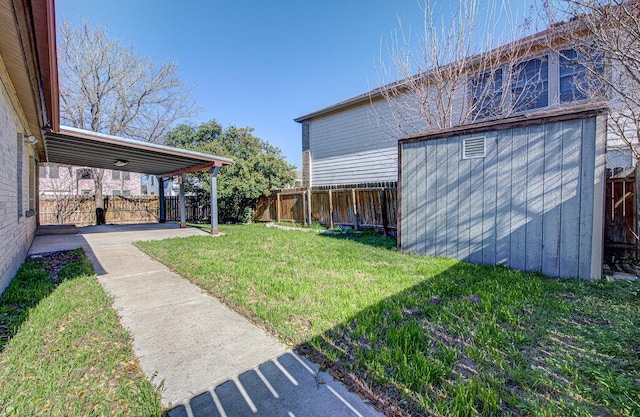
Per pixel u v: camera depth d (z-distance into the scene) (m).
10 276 4.18
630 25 4.00
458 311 2.98
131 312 3.23
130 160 10.06
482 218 4.82
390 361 2.15
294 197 12.27
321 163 13.21
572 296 3.34
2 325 2.82
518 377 1.95
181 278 4.56
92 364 2.22
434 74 7.84
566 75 6.73
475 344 2.38
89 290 3.84
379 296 3.47
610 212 4.53
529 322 2.72
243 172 12.75
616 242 4.41
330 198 10.70
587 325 2.64
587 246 3.85
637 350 2.21
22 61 3.42
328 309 3.14
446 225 5.30
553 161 4.11
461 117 7.82
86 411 1.75
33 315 3.00
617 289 3.43
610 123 5.37
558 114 4.04
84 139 7.32
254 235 9.00
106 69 15.57
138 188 26.25
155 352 2.41
